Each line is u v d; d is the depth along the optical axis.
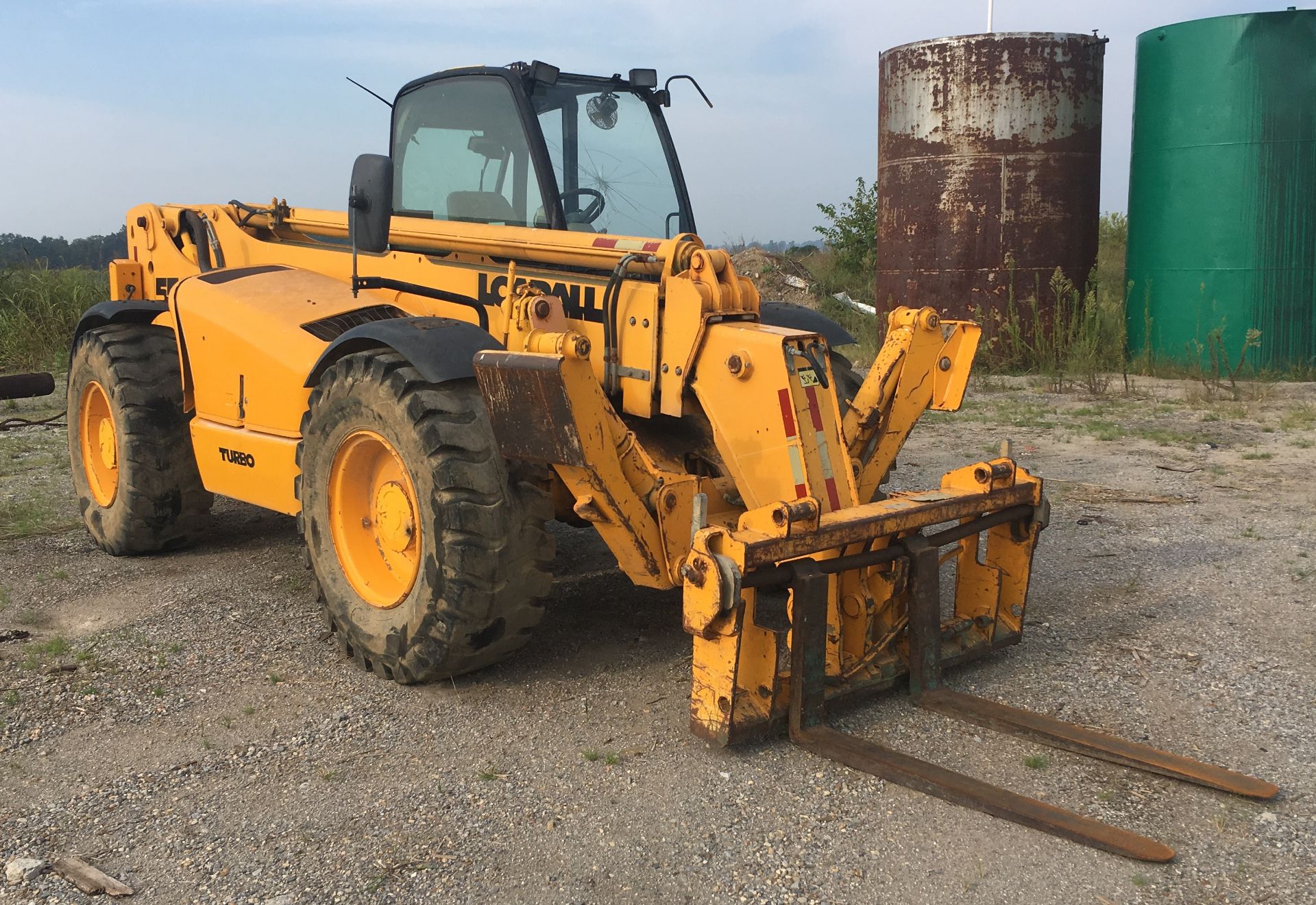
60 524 6.07
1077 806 2.89
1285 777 3.04
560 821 2.82
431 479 3.46
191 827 2.81
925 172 11.84
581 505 3.35
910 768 3.00
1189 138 11.03
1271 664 3.85
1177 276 11.36
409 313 4.56
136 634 4.27
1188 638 4.11
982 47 11.30
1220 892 2.50
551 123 4.35
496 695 3.66
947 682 3.71
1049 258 11.66
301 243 5.34
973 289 11.81
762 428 3.31
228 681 3.80
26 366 12.19
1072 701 3.56
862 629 3.44
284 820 2.85
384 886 2.54
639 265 3.66
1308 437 7.89
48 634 4.29
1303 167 10.72
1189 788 2.98
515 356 3.25
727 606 2.95
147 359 5.28
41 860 2.65
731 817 2.83
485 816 2.85
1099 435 8.10
